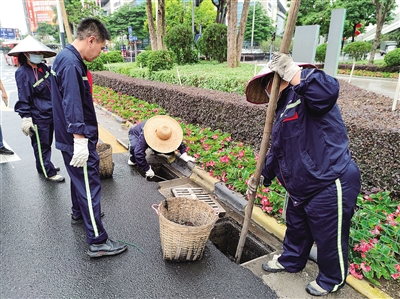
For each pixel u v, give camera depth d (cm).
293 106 204
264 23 5009
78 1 3331
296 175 211
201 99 598
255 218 339
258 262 271
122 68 1453
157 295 230
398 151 315
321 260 221
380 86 1332
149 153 541
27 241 292
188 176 462
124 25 4697
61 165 489
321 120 198
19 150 553
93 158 261
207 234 256
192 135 550
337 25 306
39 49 367
